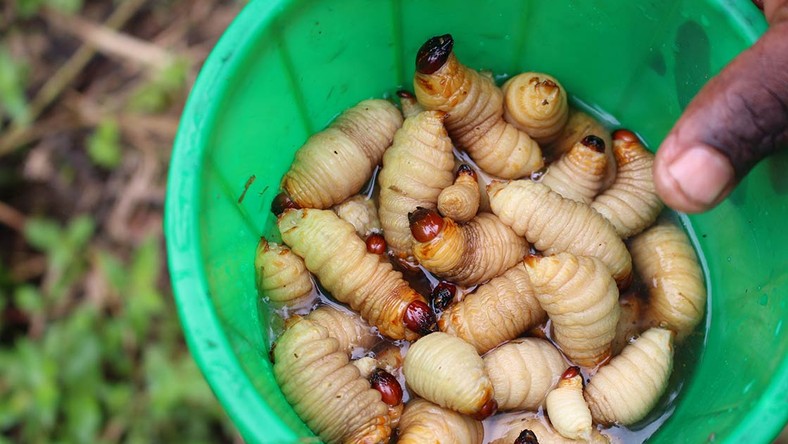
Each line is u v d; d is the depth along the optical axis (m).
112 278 0.45
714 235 0.33
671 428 0.31
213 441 0.44
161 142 0.47
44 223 0.46
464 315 0.32
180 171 0.30
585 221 0.32
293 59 0.32
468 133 0.34
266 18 0.31
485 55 0.35
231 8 0.48
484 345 0.32
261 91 0.32
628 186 0.34
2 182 0.47
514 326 0.32
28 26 0.49
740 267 0.32
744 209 0.32
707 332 0.33
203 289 0.29
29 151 0.48
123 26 0.49
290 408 0.31
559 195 0.33
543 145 0.35
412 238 0.33
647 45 0.33
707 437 0.29
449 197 0.32
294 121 0.34
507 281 0.32
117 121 0.47
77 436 0.44
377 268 0.33
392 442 0.31
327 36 0.33
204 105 0.30
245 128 0.32
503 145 0.34
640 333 0.33
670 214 0.34
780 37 0.27
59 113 0.48
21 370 0.45
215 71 0.30
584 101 0.36
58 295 0.46
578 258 0.31
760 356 0.29
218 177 0.31
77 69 0.48
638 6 0.32
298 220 0.33
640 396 0.31
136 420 0.44
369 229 0.34
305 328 0.32
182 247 0.29
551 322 0.32
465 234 0.32
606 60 0.34
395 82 0.36
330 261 0.32
